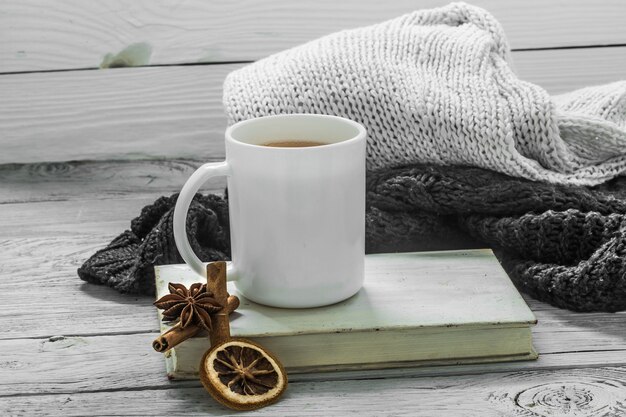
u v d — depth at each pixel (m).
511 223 1.05
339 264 0.95
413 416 0.89
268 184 0.93
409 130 1.10
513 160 1.08
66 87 1.44
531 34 1.46
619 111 1.20
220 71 1.45
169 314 0.93
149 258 1.05
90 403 0.92
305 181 0.93
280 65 1.14
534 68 1.47
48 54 1.43
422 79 1.11
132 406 0.91
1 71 1.43
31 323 1.02
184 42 1.44
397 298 0.97
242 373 0.91
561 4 1.45
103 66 1.44
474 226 1.08
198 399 0.92
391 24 1.16
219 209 1.11
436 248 1.11
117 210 1.26
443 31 1.14
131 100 1.45
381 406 0.90
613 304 1.01
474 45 1.11
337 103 1.11
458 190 1.07
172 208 1.09
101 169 1.42
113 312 1.04
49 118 1.45
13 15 1.42
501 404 0.90
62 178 1.38
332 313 0.95
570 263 1.04
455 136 1.08
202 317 0.91
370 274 1.01
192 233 1.07
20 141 1.45
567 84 1.48
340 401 0.91
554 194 1.06
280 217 0.93
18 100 1.44
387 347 0.94
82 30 1.43
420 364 0.94
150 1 1.42
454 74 1.11
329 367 0.94
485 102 1.08
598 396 0.91
